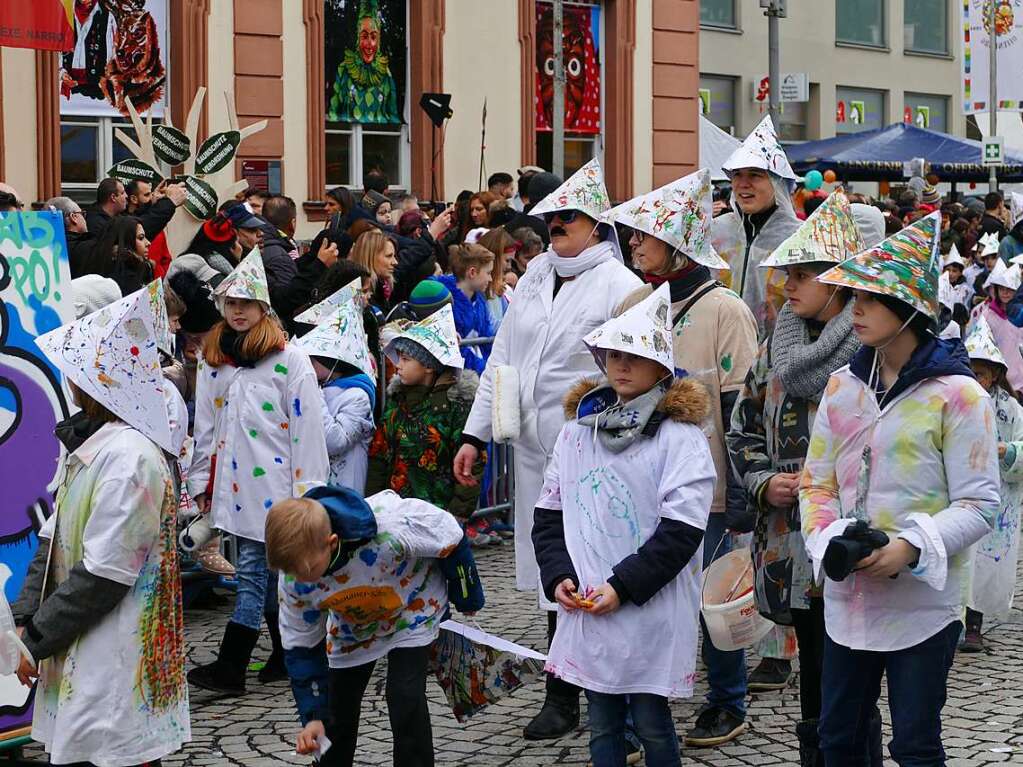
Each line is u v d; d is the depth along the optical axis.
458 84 22.45
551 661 5.32
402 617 5.51
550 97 24.22
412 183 22.16
